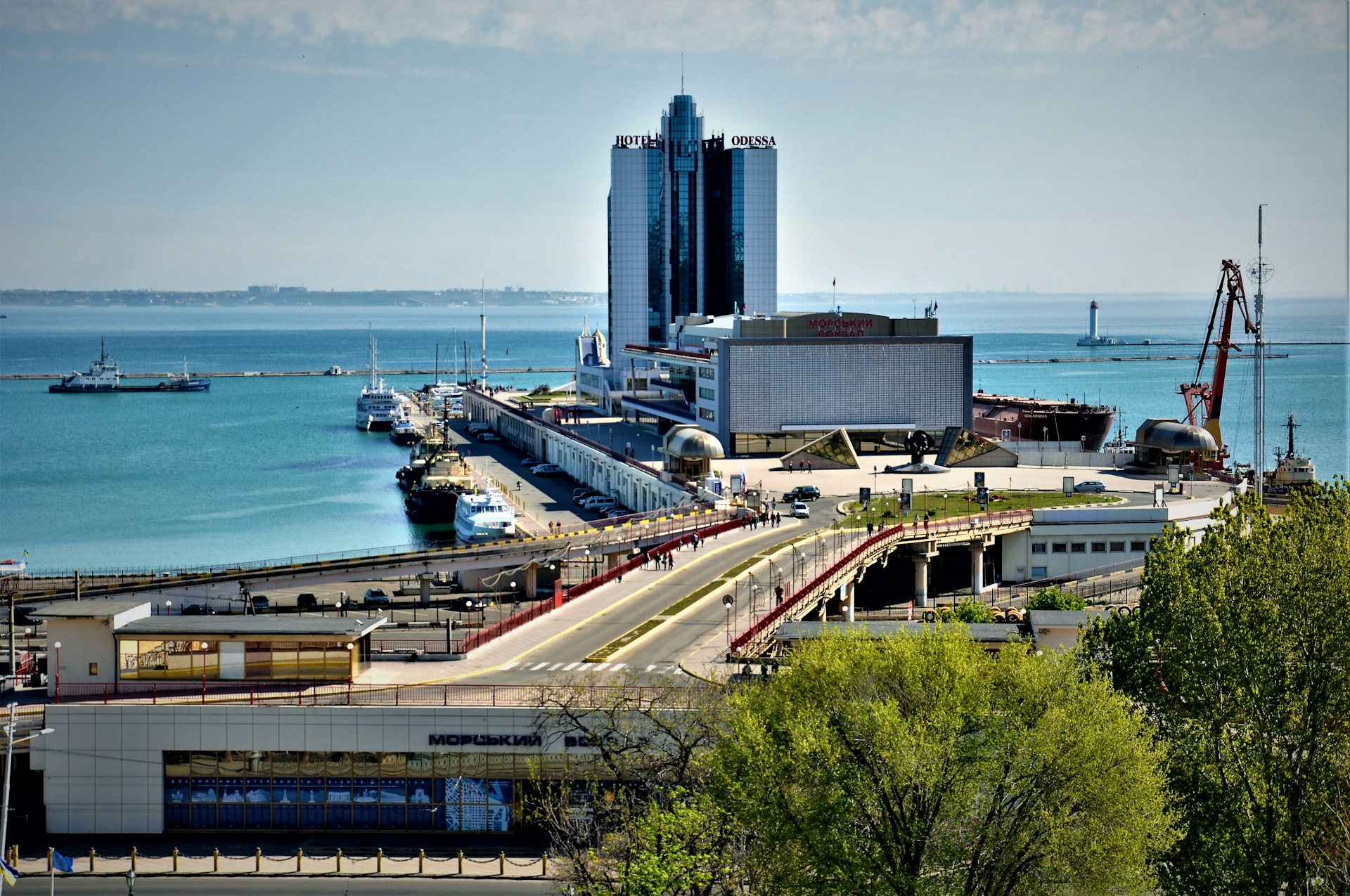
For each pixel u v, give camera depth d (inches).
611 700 4658.0
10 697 5354.3
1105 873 3420.3
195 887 4414.4
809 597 6727.4
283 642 5231.3
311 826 4928.6
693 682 5027.1
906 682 3831.2
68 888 4416.8
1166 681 4092.0
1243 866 3627.0
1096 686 3688.5
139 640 5216.5
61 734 4901.6
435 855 4687.5
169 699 5083.7
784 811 3531.0
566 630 6220.5
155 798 4921.3
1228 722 3882.9
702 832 3764.8
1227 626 3870.6
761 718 3850.9
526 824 4872.0
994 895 3506.4
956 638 3969.0
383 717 4872.0
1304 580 3843.5
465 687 5152.6
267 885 4426.7
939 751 3516.2
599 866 4023.1
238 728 4894.2
